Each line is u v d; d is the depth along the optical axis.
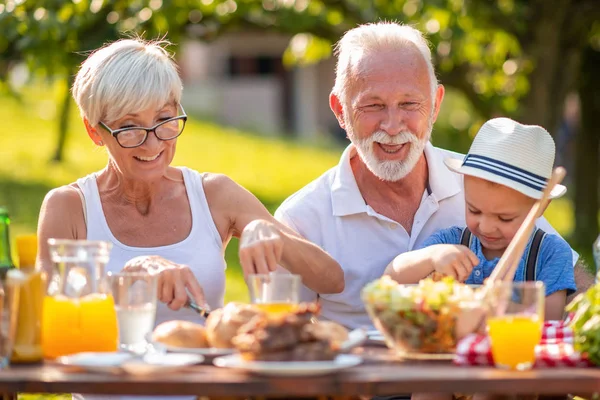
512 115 9.63
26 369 2.58
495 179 3.44
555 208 17.14
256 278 2.81
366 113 3.82
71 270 2.79
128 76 3.43
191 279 3.14
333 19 9.12
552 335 2.94
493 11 8.79
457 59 8.99
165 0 7.94
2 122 18.88
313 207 4.08
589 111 11.77
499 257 3.63
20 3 7.55
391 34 3.88
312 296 3.99
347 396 2.63
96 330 2.78
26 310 2.68
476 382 2.38
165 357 2.60
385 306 2.68
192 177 3.85
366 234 4.02
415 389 2.37
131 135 3.46
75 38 7.73
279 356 2.41
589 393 2.51
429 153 4.06
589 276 3.73
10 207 12.27
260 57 28.27
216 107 27.06
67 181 14.30
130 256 3.64
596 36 10.66
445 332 2.68
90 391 2.38
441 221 4.04
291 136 25.62
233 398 2.72
